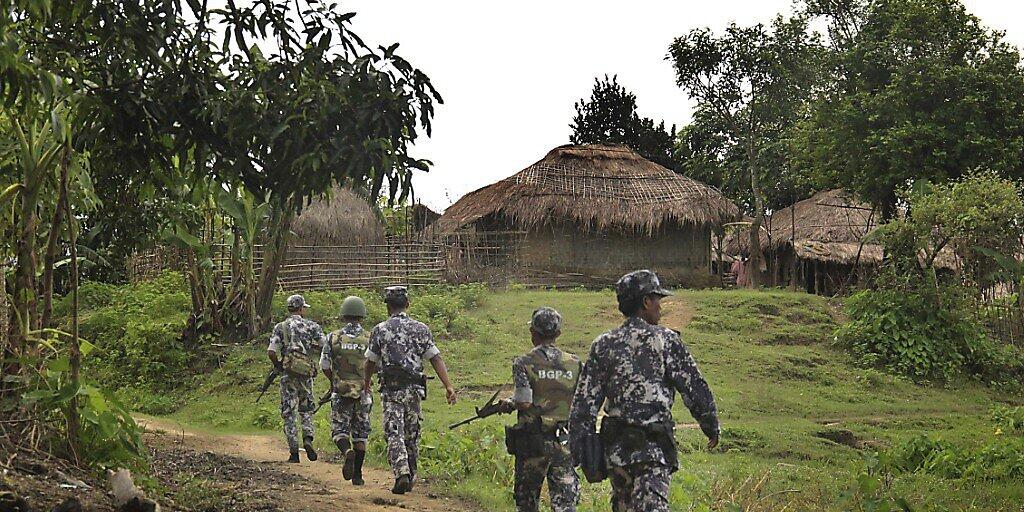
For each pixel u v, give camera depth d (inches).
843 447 540.4
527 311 922.7
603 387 206.8
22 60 221.5
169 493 269.4
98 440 282.7
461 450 379.2
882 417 658.2
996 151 1034.1
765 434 548.7
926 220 847.1
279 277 911.7
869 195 1132.5
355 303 351.6
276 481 339.0
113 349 753.6
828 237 1414.9
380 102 239.5
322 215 973.2
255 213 741.9
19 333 289.4
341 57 241.8
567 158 1296.8
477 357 758.5
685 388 203.6
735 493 338.6
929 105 1082.7
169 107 243.1
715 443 206.1
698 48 1301.7
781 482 390.9
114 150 256.8
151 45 239.3
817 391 728.3
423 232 1151.0
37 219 312.2
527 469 248.4
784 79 1274.6
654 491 196.9
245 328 765.3
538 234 1209.4
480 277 1077.8
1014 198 818.8
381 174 244.7
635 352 204.5
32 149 295.1
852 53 1142.3
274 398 644.7
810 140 1200.8
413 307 853.8
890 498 321.1
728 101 1317.7
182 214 642.8
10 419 273.3
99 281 1006.4
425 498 321.1
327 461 408.2
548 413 247.6
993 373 808.3
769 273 1576.0
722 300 959.6
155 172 282.0
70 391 272.4
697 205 1206.3
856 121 1106.1
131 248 375.9
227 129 245.0
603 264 1216.2
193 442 456.8
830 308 958.4
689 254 1238.3
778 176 1501.0
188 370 719.1
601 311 925.8
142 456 286.5
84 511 215.0
